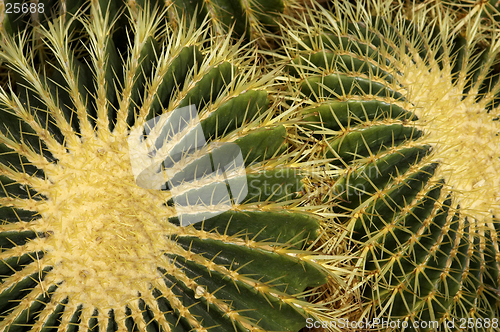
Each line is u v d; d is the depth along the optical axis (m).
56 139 0.83
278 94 0.92
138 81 0.84
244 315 0.81
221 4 0.99
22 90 0.87
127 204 0.80
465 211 0.89
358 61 0.93
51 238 0.79
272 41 1.06
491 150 0.91
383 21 0.98
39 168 0.80
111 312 0.79
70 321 0.78
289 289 0.83
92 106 0.85
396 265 0.88
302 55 0.95
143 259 0.80
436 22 1.04
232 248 0.80
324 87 0.90
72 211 0.80
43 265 0.78
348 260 0.88
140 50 0.84
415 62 0.95
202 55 0.90
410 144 0.88
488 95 0.94
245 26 1.01
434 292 0.87
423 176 0.88
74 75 0.86
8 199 0.78
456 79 0.95
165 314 0.80
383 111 0.90
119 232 0.80
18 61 0.82
